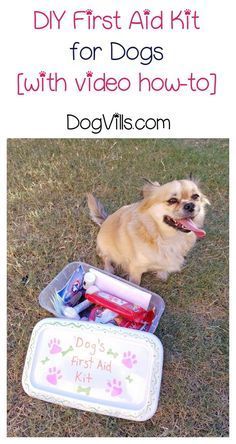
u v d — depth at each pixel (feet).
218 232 3.49
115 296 2.77
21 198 3.67
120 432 2.26
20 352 2.56
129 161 4.15
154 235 2.82
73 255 3.25
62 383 2.23
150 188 2.85
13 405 2.36
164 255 2.89
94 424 2.28
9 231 3.38
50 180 3.81
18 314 2.78
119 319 2.62
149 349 2.23
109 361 2.25
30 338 2.51
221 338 2.74
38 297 2.83
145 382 2.18
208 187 3.95
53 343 2.32
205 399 2.41
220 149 4.57
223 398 2.43
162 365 2.32
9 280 2.99
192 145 4.61
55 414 2.32
